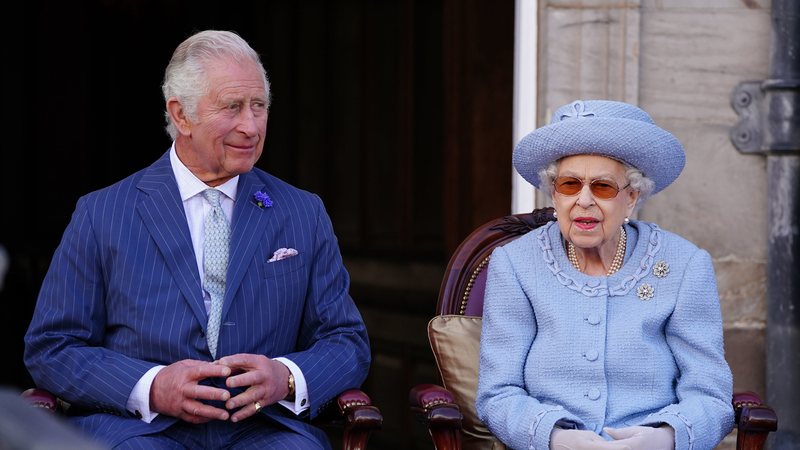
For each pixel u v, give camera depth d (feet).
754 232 54.29
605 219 37.37
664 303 38.14
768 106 53.42
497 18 83.15
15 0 137.90
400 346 91.15
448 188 87.10
